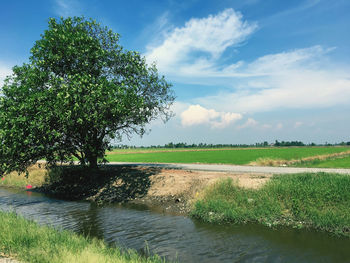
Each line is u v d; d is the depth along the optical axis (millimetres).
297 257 8336
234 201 13664
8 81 17562
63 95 16047
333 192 12188
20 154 16844
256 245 9391
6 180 27562
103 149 21453
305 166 26828
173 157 56312
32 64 17688
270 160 30453
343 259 8133
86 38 18797
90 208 16219
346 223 10625
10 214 11148
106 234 10930
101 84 17156
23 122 15750
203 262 8016
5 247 7102
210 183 15773
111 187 20344
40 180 26125
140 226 12016
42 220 13391
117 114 17891
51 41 18000
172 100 22781
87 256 6309
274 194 13195
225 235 10508
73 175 24703
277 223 11656
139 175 20938
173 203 15969
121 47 21203
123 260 6570
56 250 6891
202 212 13352
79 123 17438
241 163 34250
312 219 11461
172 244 9594
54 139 17766
